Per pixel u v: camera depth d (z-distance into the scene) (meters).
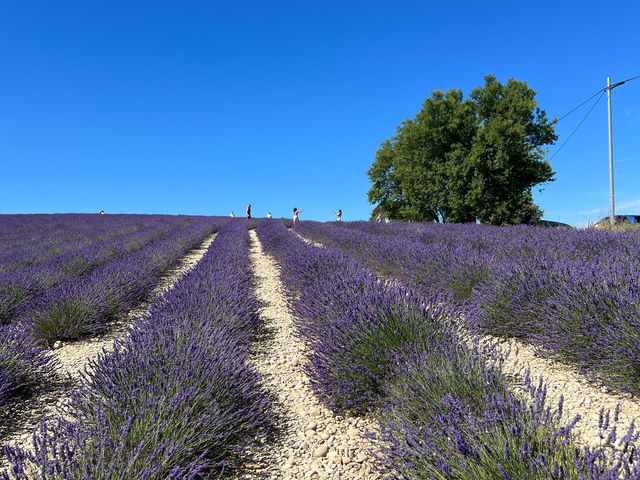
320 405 3.06
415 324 3.21
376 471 2.22
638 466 1.43
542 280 4.08
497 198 24.48
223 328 3.92
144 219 25.59
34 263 9.03
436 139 27.72
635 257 4.87
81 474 1.76
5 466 2.25
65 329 4.61
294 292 6.25
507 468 1.63
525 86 26.11
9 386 3.11
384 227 15.75
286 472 2.24
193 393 2.37
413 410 2.35
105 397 2.47
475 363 2.56
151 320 4.00
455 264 5.53
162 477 1.88
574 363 3.22
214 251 9.75
